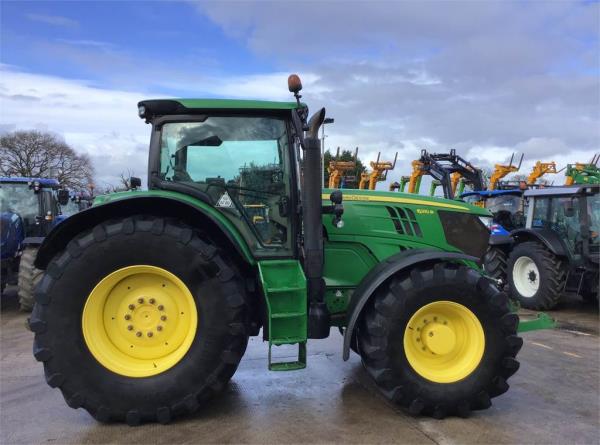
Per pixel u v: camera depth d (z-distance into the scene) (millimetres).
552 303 7438
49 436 3209
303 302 3426
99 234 3275
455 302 3535
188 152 3688
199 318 3318
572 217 7395
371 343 3471
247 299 3441
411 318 3477
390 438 3197
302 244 3750
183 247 3285
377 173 18266
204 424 3371
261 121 3734
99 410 3246
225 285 3307
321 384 4152
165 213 3510
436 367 3590
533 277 7781
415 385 3430
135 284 3404
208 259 3291
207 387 3303
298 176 3779
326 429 3314
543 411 3656
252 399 3816
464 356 3600
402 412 3600
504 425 3410
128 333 3400
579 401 3850
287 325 3402
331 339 5668
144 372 3322
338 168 17812
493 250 8773
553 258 7469
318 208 3523
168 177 3678
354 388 4066
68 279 3252
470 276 3545
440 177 13719
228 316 3301
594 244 7242
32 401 3822
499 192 11117
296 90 3625
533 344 5559
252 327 3656
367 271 4066
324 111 3367
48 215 8609
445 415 3500
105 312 3379
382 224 4109
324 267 4020
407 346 3525
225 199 3672
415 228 4148
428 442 3148
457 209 4289
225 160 3699
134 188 4074
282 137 3742
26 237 8273
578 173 11414
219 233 3629
